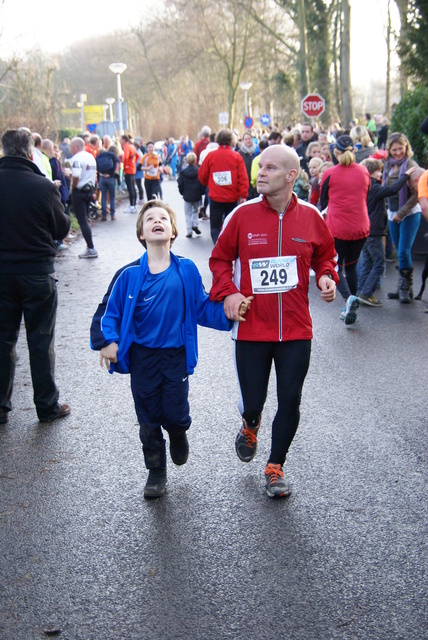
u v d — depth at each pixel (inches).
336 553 133.5
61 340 284.8
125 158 749.9
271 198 148.3
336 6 1409.9
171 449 160.6
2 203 186.4
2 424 199.9
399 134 331.9
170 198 930.1
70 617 116.7
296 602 119.3
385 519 145.4
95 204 700.7
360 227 294.7
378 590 122.1
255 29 1712.6
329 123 1437.0
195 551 135.4
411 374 236.1
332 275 156.3
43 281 192.7
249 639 110.4
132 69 2055.9
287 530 141.9
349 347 268.5
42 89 790.5
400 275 340.2
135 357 150.2
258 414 158.2
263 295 150.4
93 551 136.2
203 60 1942.7
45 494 159.0
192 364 151.4
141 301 147.6
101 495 158.2
